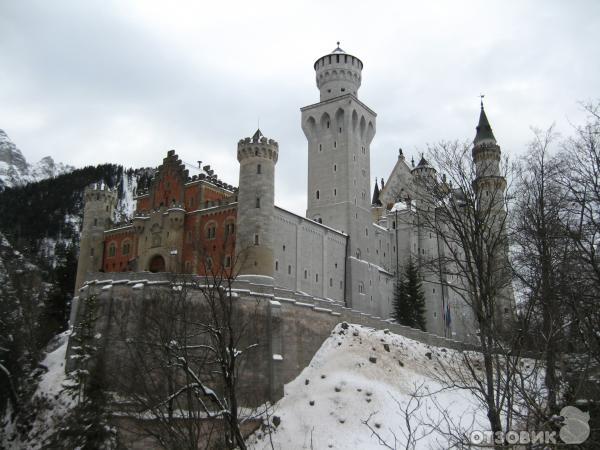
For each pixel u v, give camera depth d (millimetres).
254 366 53031
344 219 91688
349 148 94812
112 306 53531
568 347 23016
